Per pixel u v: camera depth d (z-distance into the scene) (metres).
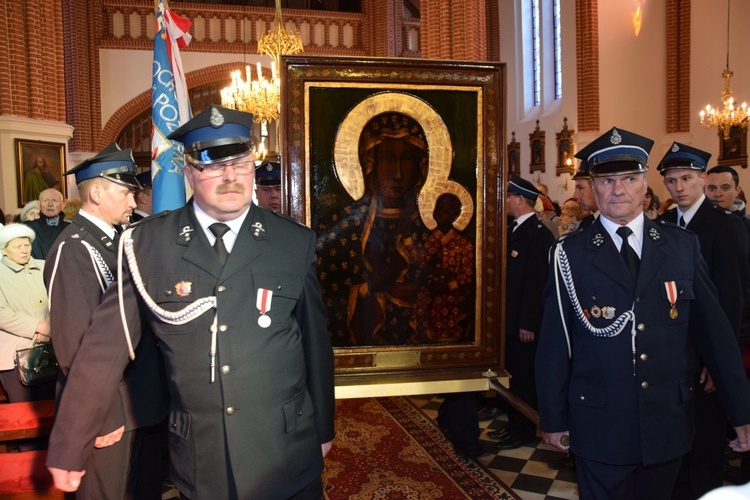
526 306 3.89
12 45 8.73
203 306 1.75
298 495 1.86
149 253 1.83
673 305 2.16
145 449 2.64
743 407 2.12
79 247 2.47
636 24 13.61
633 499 2.23
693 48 12.76
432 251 3.22
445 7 7.54
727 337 2.17
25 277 3.46
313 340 1.96
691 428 2.23
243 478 1.72
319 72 3.04
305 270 1.92
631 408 2.13
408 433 4.39
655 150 13.43
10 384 3.37
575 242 2.30
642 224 2.26
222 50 17.30
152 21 16.52
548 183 15.43
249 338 1.77
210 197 1.78
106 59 16.16
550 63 15.77
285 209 3.06
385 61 3.07
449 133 3.18
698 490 2.92
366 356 3.19
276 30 9.36
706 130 12.55
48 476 2.43
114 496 2.39
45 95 9.17
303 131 3.04
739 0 11.77
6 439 2.69
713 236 2.95
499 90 3.20
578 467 2.28
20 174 8.80
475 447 3.87
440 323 3.26
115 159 2.65
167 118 3.38
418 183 3.18
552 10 15.62
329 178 3.10
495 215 3.25
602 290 2.18
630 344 2.14
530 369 4.02
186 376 1.76
